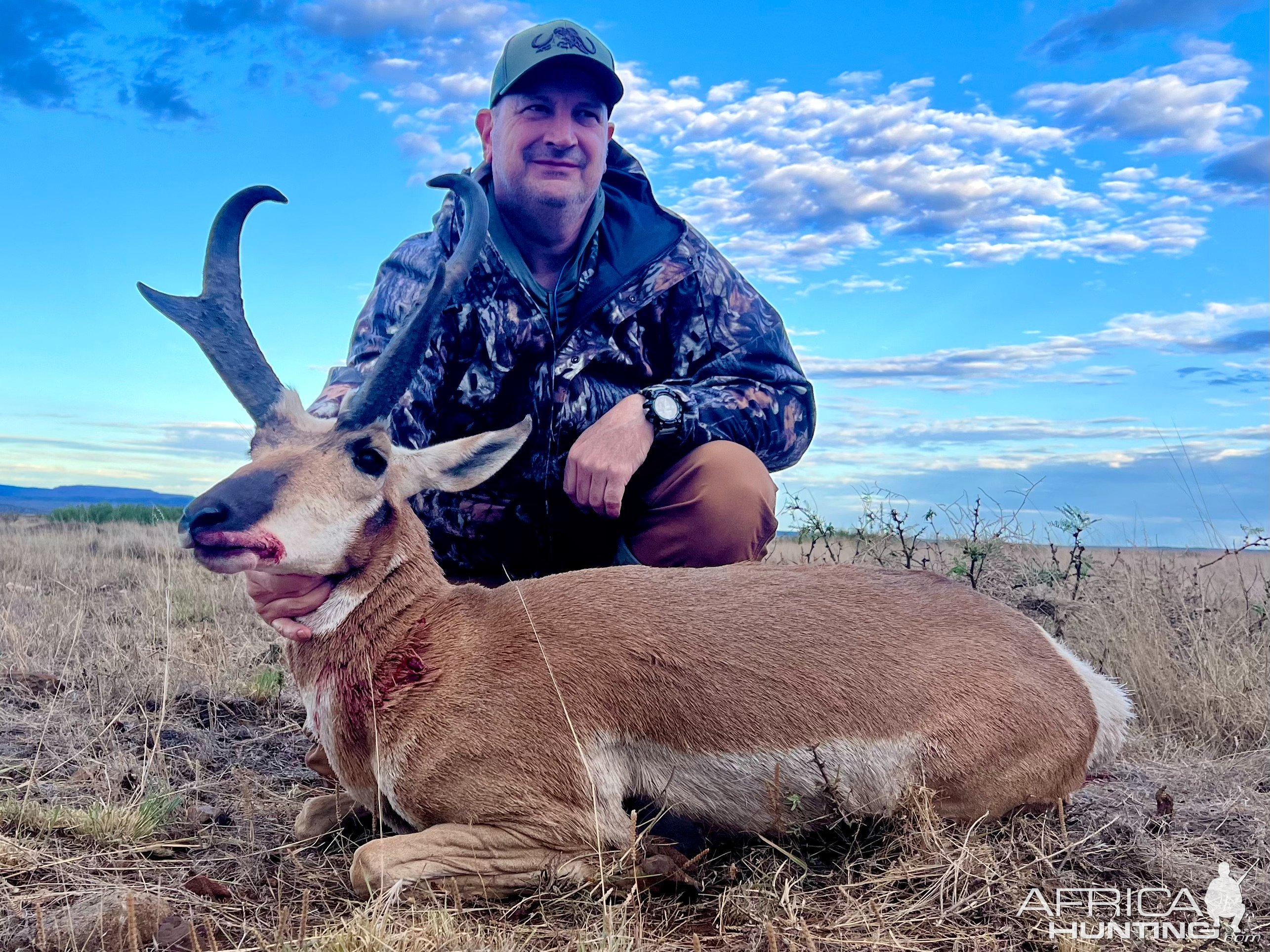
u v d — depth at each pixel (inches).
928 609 41.9
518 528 60.2
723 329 62.8
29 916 32.8
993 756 39.5
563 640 38.8
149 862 38.5
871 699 39.0
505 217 60.0
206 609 90.1
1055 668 41.5
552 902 36.0
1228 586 88.5
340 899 36.3
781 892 36.8
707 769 38.7
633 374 61.7
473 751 37.0
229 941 32.8
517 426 43.2
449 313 58.6
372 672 38.6
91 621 81.2
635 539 58.3
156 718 55.3
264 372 41.7
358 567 39.0
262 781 49.2
